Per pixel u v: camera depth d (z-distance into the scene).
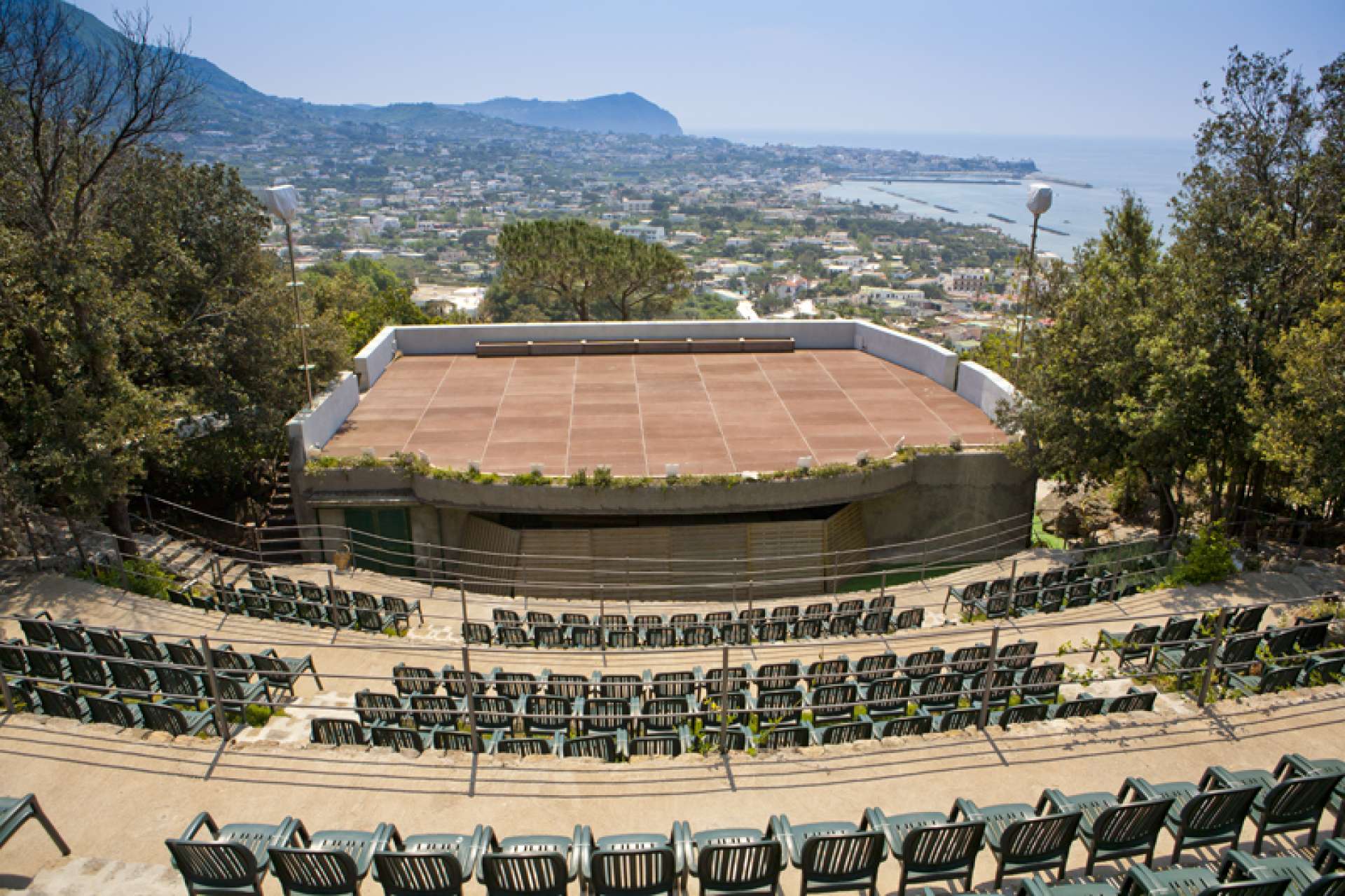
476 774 8.61
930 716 9.24
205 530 22.23
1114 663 12.46
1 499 15.01
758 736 9.44
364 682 12.19
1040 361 19.80
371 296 40.06
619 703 9.98
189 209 21.12
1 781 8.41
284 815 8.00
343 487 19.34
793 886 7.11
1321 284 16.00
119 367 18.06
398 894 6.48
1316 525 18.92
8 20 15.12
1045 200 23.48
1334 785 7.19
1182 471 18.06
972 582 17.61
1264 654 11.12
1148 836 7.00
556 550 19.59
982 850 7.66
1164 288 17.69
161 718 9.11
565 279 35.12
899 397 24.98
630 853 6.32
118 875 7.08
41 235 16.25
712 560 19.23
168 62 16.91
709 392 25.47
